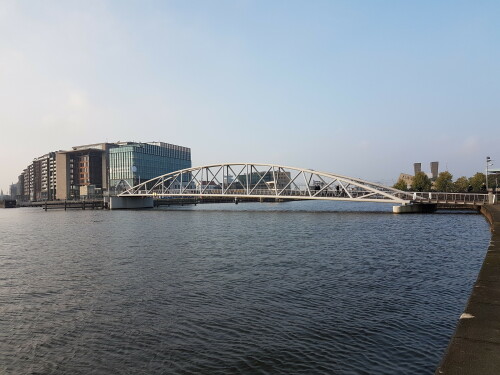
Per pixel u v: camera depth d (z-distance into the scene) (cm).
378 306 1856
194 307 1927
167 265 3062
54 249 4256
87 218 10212
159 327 1670
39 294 2281
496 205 7044
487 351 562
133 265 3106
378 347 1394
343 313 1766
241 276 2584
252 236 5069
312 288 2223
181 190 12725
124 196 14912
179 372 1273
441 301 1911
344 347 1404
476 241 4022
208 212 11962
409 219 7056
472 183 13150
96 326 1716
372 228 5681
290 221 7512
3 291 2364
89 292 2292
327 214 9350
